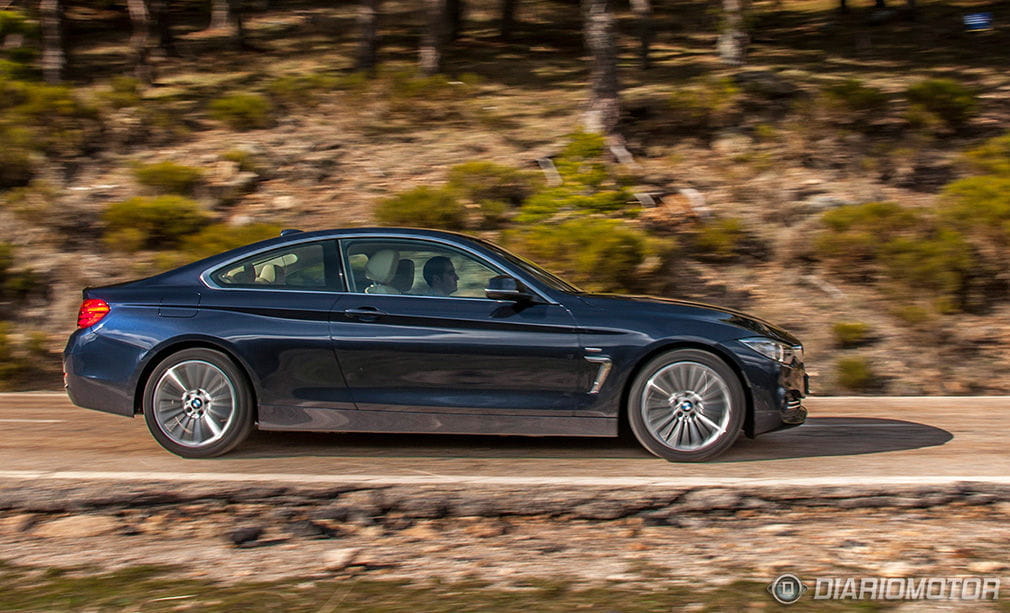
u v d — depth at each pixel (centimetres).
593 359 554
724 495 497
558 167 1516
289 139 1692
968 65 2359
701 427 557
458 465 554
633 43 2791
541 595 384
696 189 1466
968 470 545
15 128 1568
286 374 565
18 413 755
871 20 3147
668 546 445
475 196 1407
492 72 2348
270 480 520
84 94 2012
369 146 1680
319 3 3559
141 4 2241
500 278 559
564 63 2464
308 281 583
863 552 432
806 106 1695
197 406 573
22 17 2392
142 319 575
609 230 1184
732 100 1778
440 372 562
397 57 2580
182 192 1455
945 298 1074
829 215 1237
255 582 402
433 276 581
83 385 580
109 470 545
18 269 1228
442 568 419
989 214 1145
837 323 1048
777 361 558
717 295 1162
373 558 432
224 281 586
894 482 512
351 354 564
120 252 1288
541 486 508
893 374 955
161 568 421
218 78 2348
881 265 1139
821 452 593
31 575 413
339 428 570
